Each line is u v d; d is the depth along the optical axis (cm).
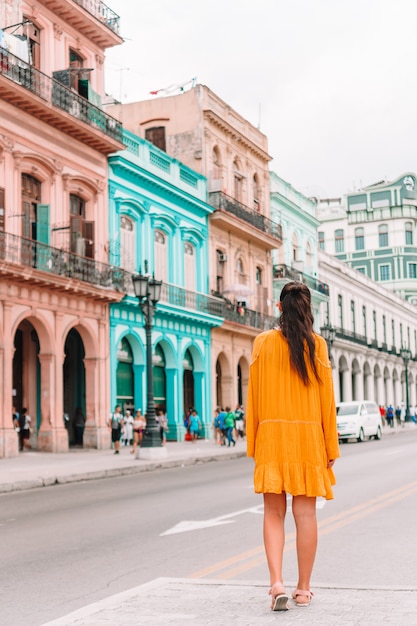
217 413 3462
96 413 2916
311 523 521
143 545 878
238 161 4306
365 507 1150
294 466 515
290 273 4800
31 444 2752
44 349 2688
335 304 5766
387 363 6944
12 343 2492
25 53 2600
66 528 1041
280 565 513
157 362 3450
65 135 2833
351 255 8706
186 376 3750
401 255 8475
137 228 3322
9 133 2547
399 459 2164
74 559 804
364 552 798
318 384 528
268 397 526
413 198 8644
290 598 535
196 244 3806
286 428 520
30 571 748
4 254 2438
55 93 2728
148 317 2403
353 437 3600
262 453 523
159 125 4003
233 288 3934
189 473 1998
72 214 2916
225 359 4056
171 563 763
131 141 3297
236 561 758
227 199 4012
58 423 2712
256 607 510
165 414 3488
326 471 528
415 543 847
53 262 2638
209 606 516
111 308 3039
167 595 552
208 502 1294
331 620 470
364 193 8731
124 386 3198
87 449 2878
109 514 1180
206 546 857
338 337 5556
